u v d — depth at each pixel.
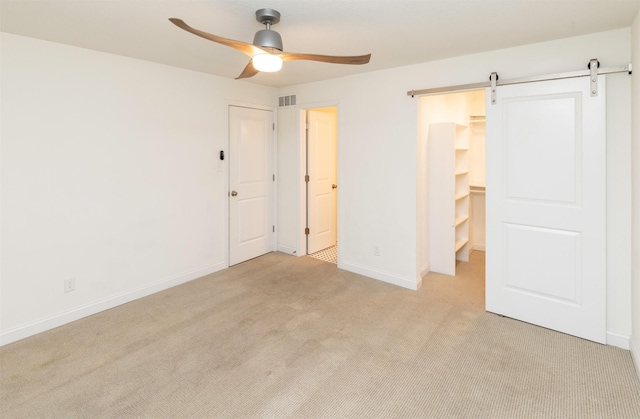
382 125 3.80
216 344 2.65
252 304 3.36
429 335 2.77
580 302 2.70
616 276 2.57
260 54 2.16
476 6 2.16
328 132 5.18
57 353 2.54
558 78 2.66
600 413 1.91
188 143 3.85
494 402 2.01
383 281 3.96
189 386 2.17
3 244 2.66
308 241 4.98
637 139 2.24
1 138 2.61
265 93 4.71
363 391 2.12
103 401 2.04
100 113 3.13
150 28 2.55
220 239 4.31
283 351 2.56
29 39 2.70
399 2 2.11
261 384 2.19
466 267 4.46
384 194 3.86
